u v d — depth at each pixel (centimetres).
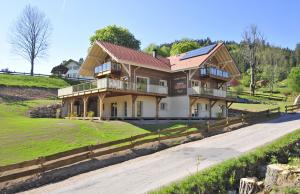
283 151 1648
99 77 4056
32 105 4181
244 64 9906
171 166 1778
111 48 3778
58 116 4056
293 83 6825
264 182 1288
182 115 4084
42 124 2750
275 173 1258
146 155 2141
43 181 1627
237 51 10988
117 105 3834
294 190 1137
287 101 6206
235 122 3161
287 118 3528
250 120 3388
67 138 2264
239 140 2386
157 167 1781
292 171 1234
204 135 2708
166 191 1145
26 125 2684
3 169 1544
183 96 4097
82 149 1894
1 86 4809
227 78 4597
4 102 4362
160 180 1520
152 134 2353
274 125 3028
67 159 1809
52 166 1736
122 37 6988
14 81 5341
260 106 5312
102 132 2530
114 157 1998
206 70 4222
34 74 6284
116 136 2439
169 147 2347
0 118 3191
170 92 4225
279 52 11262
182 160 1897
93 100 4250
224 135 2709
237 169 1395
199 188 1210
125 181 1552
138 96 3700
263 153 1562
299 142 1808
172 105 4200
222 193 1260
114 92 3362
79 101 4250
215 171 1336
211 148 2184
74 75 9150
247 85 8781
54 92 5322
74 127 2612
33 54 7238
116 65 3750
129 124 2948
